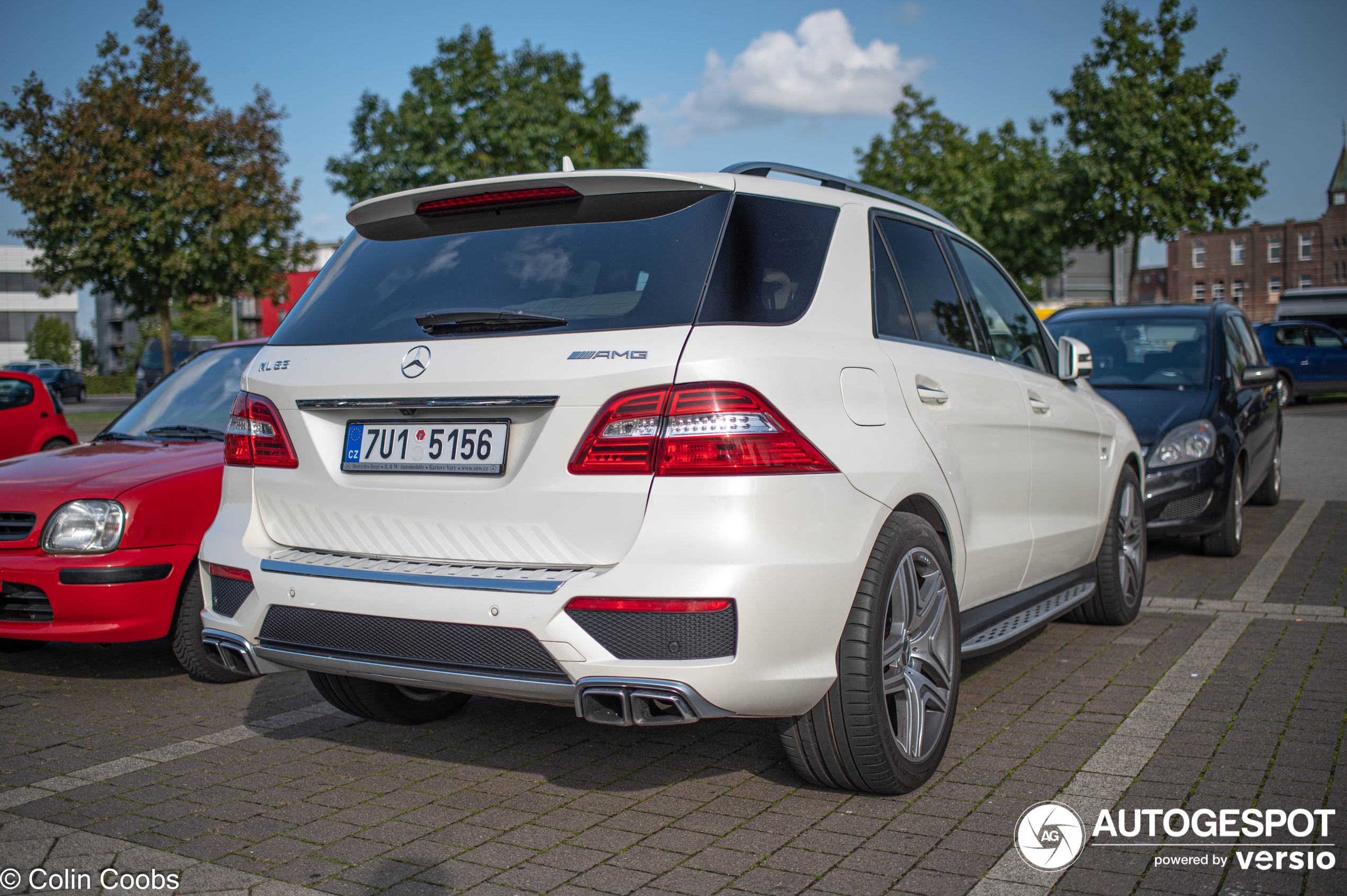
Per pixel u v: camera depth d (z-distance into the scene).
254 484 3.35
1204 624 5.58
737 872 2.79
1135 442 5.75
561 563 2.82
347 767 3.69
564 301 2.98
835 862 2.83
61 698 4.68
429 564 2.98
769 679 2.77
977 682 4.54
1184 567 7.25
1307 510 9.73
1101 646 5.14
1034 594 4.54
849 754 3.10
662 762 3.68
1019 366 4.54
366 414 3.16
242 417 3.40
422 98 22.81
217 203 21.03
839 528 2.92
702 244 2.98
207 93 21.39
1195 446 7.26
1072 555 4.92
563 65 24.34
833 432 2.96
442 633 2.86
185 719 4.33
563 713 4.30
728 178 3.17
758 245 3.06
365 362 3.13
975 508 3.79
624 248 3.04
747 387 2.76
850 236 3.50
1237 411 7.77
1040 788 3.33
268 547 3.29
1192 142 22.78
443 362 2.98
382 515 3.08
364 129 23.05
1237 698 4.21
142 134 20.94
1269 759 3.53
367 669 3.00
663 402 2.74
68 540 4.64
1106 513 5.30
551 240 3.17
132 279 21.25
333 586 3.01
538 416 2.88
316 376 3.20
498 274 3.16
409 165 22.33
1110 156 23.03
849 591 2.96
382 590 2.93
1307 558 7.44
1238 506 7.53
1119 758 3.57
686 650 2.67
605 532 2.77
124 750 3.92
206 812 3.28
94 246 20.42
